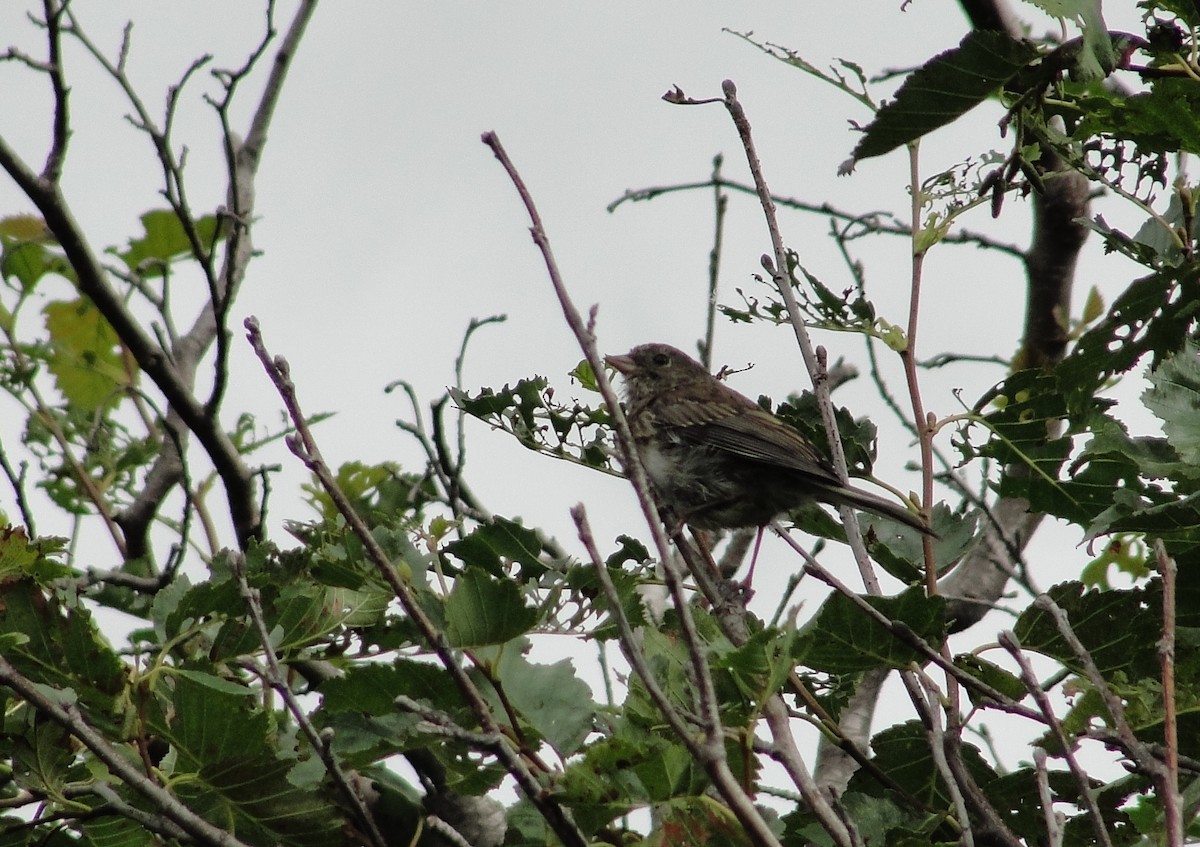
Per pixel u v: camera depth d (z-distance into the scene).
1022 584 9.55
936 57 7.50
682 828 6.56
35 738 7.34
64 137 11.55
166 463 12.76
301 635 7.86
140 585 10.60
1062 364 8.72
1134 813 8.66
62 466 12.74
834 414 10.09
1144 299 8.41
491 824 8.69
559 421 9.51
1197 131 8.01
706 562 10.09
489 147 6.57
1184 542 8.73
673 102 9.07
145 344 11.33
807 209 11.77
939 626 7.67
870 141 7.84
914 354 8.89
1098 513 9.40
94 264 11.36
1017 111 7.97
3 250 13.39
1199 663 8.18
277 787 7.67
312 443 6.66
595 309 6.49
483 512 11.58
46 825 8.19
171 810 6.92
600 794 6.40
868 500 9.59
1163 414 9.25
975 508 10.27
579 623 7.81
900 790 8.09
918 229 8.91
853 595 7.55
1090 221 8.87
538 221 6.52
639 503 6.00
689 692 7.00
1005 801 8.34
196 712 7.43
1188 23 8.18
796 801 8.09
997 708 7.39
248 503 11.70
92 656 7.29
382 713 7.32
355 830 7.90
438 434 10.96
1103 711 8.05
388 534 8.05
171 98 11.41
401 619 7.98
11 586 7.25
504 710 7.26
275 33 11.89
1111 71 7.50
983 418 9.14
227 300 11.41
